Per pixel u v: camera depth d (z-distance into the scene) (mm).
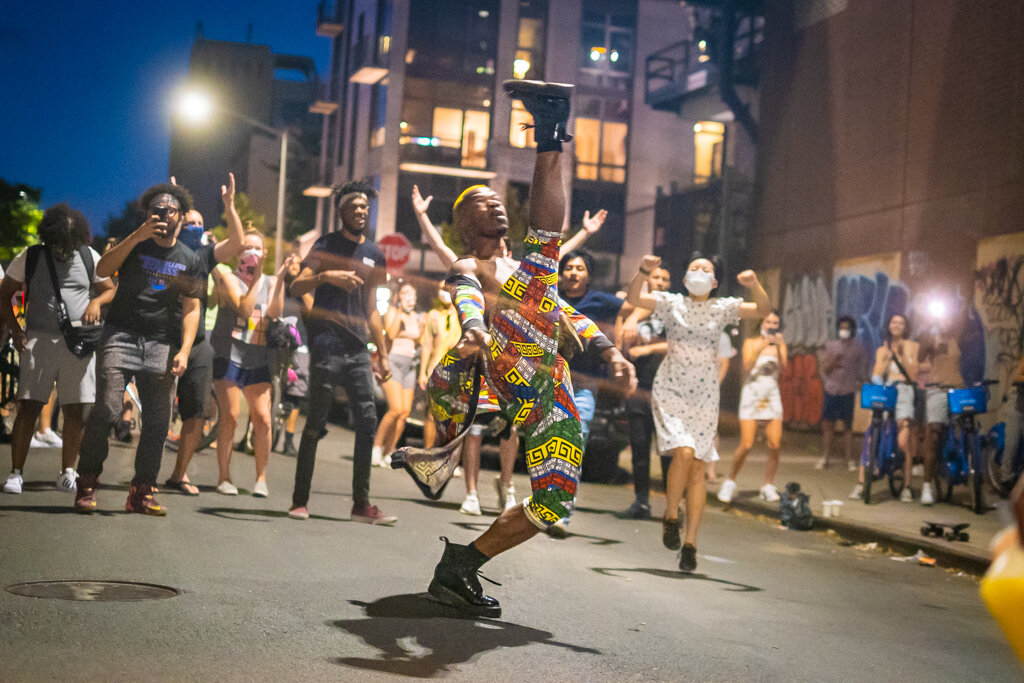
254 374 8430
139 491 6992
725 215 23781
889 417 12422
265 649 4039
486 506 9586
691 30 33781
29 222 32531
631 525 9328
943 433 12023
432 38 39938
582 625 4980
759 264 22859
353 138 44000
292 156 53531
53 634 3990
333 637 4309
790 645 5020
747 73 26000
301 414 20156
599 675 4113
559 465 4734
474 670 4020
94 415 6832
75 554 5496
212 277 8281
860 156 19469
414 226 39906
